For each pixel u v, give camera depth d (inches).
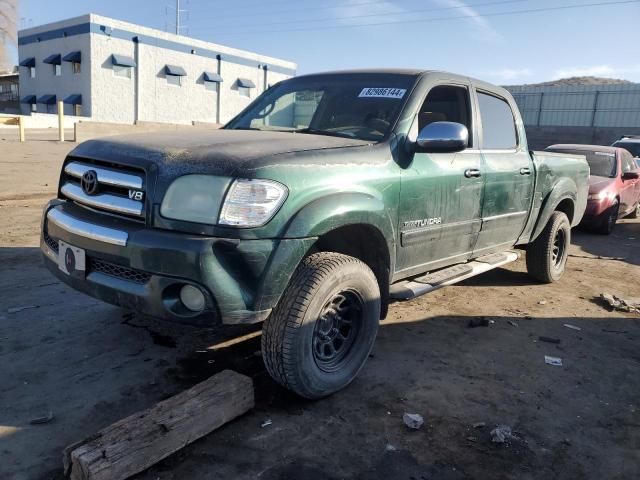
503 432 119.7
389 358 157.2
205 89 1701.5
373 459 109.3
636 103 1174.3
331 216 117.9
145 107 1542.8
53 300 185.0
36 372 136.2
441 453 112.8
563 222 239.5
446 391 139.3
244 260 107.4
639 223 474.9
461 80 177.2
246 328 171.3
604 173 416.5
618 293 240.5
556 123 1270.9
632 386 148.3
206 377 138.3
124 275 114.4
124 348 152.4
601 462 113.3
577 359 164.6
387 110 151.9
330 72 180.9
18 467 100.6
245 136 138.1
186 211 107.9
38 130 1125.1
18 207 337.1
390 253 139.9
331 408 127.6
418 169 147.4
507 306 212.2
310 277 119.3
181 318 108.3
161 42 1550.2
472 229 175.6
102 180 118.6
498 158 186.5
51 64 1533.0
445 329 183.3
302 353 119.1
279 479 101.5
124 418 115.0
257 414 122.8
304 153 121.4
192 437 108.9
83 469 92.3
